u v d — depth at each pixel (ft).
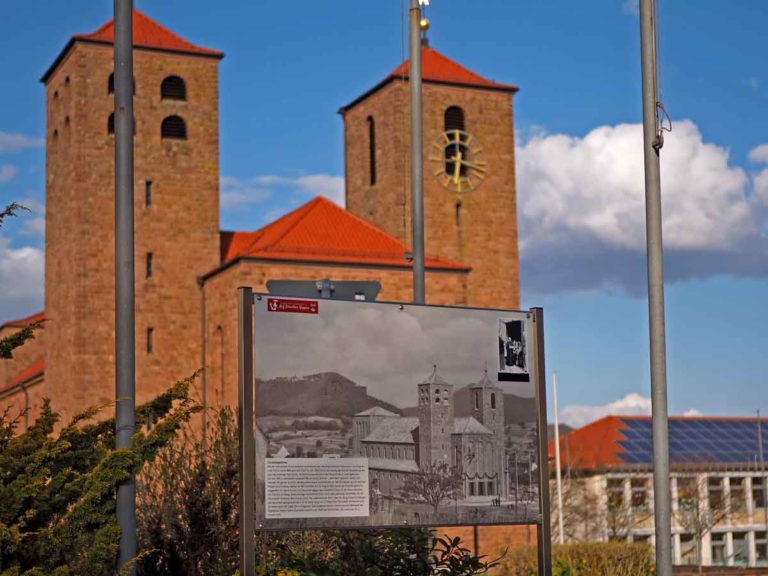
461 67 237.25
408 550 56.13
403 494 49.32
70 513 43.37
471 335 51.88
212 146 222.89
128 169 50.49
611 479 300.81
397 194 225.97
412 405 50.01
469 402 51.39
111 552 43.93
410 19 77.25
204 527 61.87
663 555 53.06
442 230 227.61
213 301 212.84
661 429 54.24
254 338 47.09
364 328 49.37
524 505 52.21
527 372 53.11
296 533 62.90
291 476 47.09
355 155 243.60
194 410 46.75
